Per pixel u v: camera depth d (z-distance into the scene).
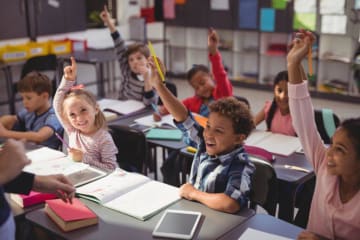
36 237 1.56
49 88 2.79
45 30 5.98
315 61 6.16
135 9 7.26
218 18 6.92
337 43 6.16
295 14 6.14
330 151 1.41
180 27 7.62
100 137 2.30
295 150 2.44
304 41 1.49
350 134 1.35
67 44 5.94
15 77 5.84
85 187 1.75
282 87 2.66
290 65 1.53
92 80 6.80
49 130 2.66
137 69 3.42
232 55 7.15
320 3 5.88
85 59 5.45
